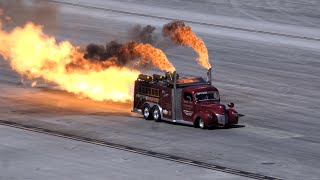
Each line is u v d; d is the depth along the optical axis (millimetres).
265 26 195750
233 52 163750
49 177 80062
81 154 88562
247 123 104938
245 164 85312
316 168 84375
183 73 141625
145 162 85625
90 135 96875
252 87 131500
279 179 80250
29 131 98500
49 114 107875
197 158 87375
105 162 85500
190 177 80312
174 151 90062
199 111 100750
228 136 97375
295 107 116750
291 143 94750
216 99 102625
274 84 134500
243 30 189750
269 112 112688
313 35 186625
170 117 102938
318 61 157250
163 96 103438
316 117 110312
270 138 97062
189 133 98375
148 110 104938
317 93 128250
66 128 100125
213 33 184625
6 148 90875
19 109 110750
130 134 97500
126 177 80188
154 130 99625
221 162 85938
